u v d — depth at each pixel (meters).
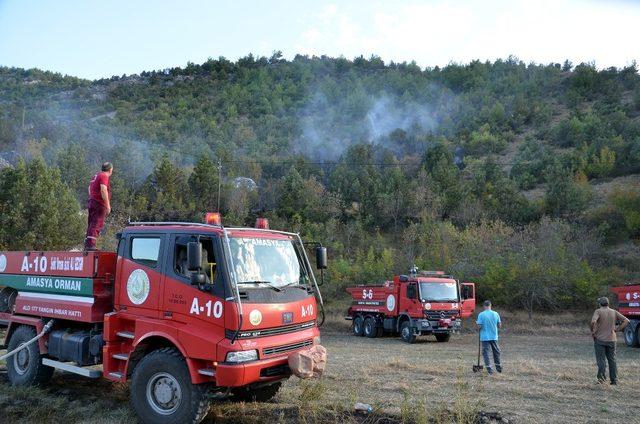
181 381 6.76
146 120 141.00
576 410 8.05
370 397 8.65
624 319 10.30
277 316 7.08
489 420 7.37
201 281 6.64
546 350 18.58
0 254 9.82
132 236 7.73
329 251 46.53
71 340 8.17
